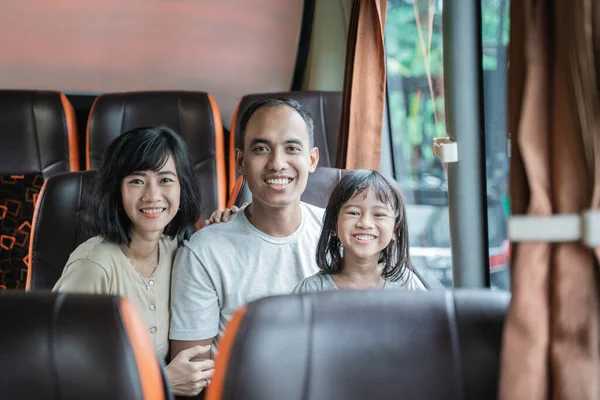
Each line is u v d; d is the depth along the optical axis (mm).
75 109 3621
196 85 3754
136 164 1562
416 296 1063
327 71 3572
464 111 1812
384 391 1016
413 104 2621
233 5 3674
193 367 1534
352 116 2604
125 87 3703
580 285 898
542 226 898
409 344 1031
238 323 990
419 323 1041
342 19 3508
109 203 1599
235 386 956
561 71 895
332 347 1006
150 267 1677
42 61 3607
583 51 854
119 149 1579
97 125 2910
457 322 1048
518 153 920
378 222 1580
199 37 3693
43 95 2982
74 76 3648
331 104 2918
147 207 1580
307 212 1777
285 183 1620
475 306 1059
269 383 965
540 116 912
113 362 979
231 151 2990
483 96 1812
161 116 2930
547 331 912
